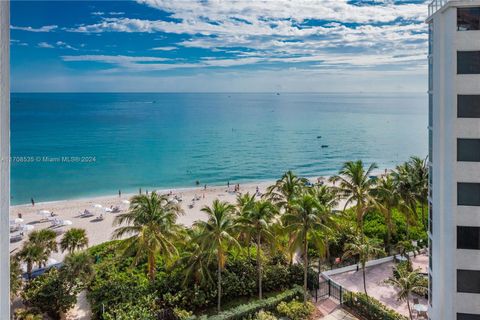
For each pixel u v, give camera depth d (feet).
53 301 84.79
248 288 97.50
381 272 108.88
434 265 69.26
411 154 413.18
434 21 66.28
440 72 64.69
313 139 507.30
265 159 386.32
